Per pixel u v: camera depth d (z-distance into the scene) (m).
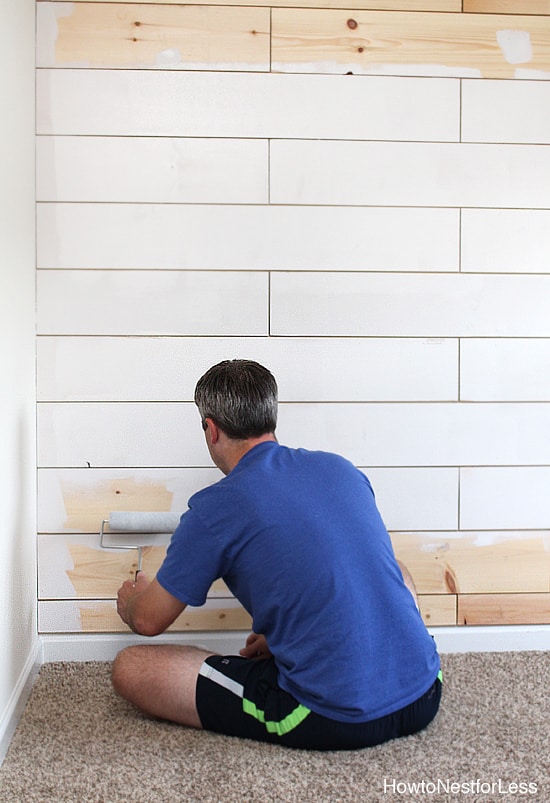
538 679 2.36
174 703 2.02
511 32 2.51
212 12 2.44
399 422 2.55
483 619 2.60
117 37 2.43
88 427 2.48
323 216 2.50
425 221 2.53
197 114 2.46
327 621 1.85
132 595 2.12
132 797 1.74
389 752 1.92
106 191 2.45
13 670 2.12
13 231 2.12
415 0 2.49
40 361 2.46
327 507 1.91
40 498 2.48
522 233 2.55
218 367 2.04
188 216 2.47
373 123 2.50
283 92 2.47
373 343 2.53
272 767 1.85
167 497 2.51
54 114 2.43
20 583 2.22
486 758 1.89
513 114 2.53
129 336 2.48
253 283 2.49
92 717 2.12
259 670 1.99
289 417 2.52
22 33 2.23
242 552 1.90
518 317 2.56
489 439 2.57
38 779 1.81
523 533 2.59
